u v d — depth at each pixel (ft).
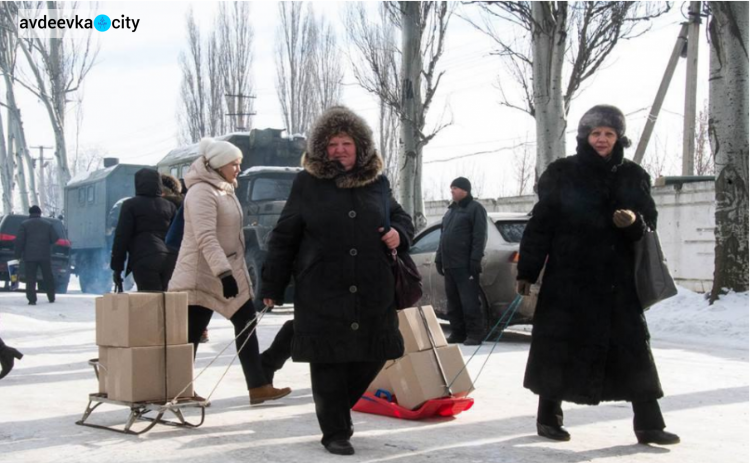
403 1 65.46
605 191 16.75
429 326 20.49
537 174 54.03
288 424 19.08
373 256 16.02
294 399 22.34
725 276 44.34
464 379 20.68
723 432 18.89
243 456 16.01
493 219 37.78
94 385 24.26
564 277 16.80
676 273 63.57
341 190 16.19
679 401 22.91
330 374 16.24
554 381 16.70
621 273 16.75
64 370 27.14
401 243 16.48
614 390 16.71
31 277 54.13
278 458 15.87
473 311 35.14
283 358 22.12
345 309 15.81
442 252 35.81
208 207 20.33
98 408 20.80
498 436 17.98
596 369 16.51
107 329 18.49
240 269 21.12
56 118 129.80
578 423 19.61
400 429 18.70
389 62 67.56
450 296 36.22
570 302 16.70
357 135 16.29
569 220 16.81
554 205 16.94
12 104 145.79
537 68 53.72
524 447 16.93
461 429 18.71
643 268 16.74
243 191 54.95
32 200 156.46
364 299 15.90
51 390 23.41
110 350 18.44
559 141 53.67
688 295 47.06
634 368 16.66
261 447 16.76
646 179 17.10
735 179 44.27
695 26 81.97
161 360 18.16
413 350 19.93
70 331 39.04
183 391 18.30
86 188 87.15
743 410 21.66
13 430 18.25
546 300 17.06
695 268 61.93
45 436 17.70
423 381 19.80
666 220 64.49
